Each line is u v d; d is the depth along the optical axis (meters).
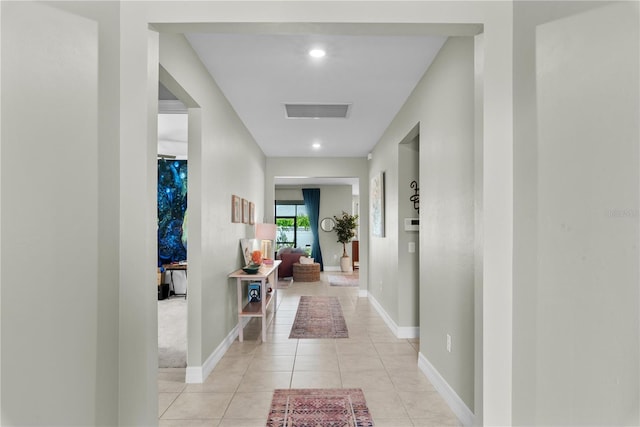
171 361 3.69
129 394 1.83
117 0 1.83
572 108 1.43
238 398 2.85
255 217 6.14
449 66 2.80
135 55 1.86
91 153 1.60
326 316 5.63
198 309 3.19
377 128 5.35
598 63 1.29
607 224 1.24
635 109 1.13
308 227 12.55
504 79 1.90
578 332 1.38
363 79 3.60
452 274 2.73
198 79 3.12
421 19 1.89
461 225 2.56
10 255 1.17
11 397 1.17
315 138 5.94
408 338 4.48
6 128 1.16
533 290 1.68
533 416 1.68
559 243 1.50
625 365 1.17
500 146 1.90
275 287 5.93
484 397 1.88
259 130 5.45
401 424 2.48
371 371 3.41
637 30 1.13
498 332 1.88
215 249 3.65
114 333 1.79
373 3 1.89
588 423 1.33
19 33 1.21
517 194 1.84
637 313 1.12
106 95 1.72
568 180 1.45
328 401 2.80
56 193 1.38
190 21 1.87
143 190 1.84
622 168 1.18
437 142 3.10
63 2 1.43
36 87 1.28
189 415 2.59
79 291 1.52
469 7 1.90
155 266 1.92
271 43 2.90
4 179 1.14
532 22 1.71
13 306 1.18
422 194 3.53
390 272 5.05
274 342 4.31
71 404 1.47
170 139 6.11
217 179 3.73
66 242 1.43
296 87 3.80
